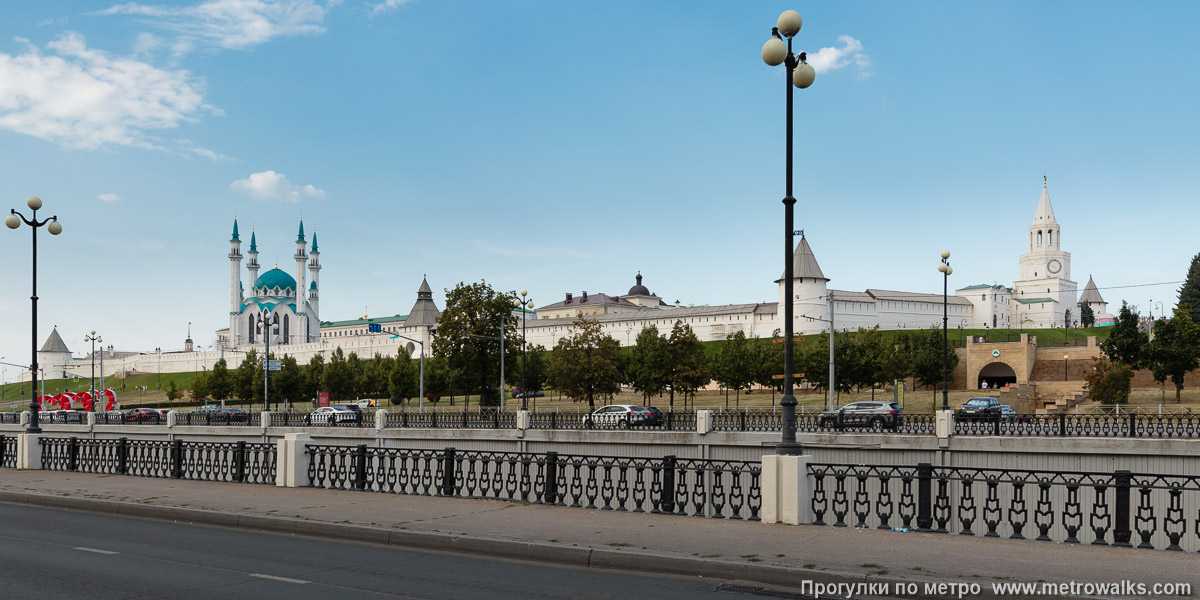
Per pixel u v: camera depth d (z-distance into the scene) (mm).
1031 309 181625
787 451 15992
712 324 132125
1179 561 11977
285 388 104312
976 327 169500
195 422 56906
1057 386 72375
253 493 20922
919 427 39188
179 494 20844
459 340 75375
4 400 155875
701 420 37531
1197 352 61344
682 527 15320
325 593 11133
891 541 13695
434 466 42188
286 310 197125
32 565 13023
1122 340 65500
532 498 32156
